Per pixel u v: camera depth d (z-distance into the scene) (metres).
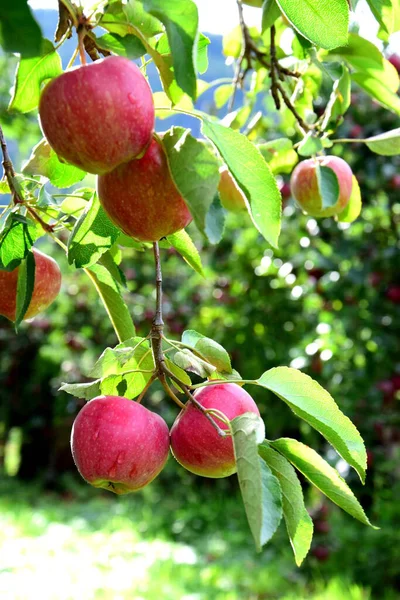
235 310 3.69
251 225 3.61
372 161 2.87
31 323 4.72
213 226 0.66
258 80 1.29
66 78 0.61
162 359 0.72
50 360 5.56
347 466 3.11
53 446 6.39
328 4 0.77
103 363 0.75
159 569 3.68
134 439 0.72
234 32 1.41
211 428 0.72
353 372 3.04
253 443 0.62
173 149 0.63
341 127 2.85
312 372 3.13
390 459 3.18
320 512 3.58
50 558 3.76
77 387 0.77
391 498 3.47
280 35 1.32
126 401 0.74
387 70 1.15
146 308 3.90
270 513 0.62
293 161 1.28
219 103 1.46
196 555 4.12
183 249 0.82
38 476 6.48
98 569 3.63
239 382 0.73
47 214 0.86
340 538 3.51
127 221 0.69
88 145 0.62
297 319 3.62
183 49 0.58
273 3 0.99
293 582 3.53
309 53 1.11
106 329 4.62
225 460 0.72
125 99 0.61
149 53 0.64
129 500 5.43
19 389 5.89
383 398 3.03
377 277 3.06
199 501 5.23
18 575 3.42
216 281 3.84
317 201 1.19
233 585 3.53
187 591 3.41
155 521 4.78
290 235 3.36
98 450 0.71
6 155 0.81
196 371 0.74
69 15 0.67
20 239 0.80
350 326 3.02
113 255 0.94
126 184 0.67
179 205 0.68
